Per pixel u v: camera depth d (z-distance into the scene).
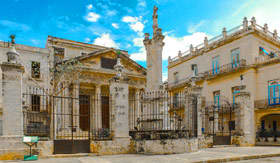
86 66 28.55
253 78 26.45
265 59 26.06
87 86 29.08
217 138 17.48
